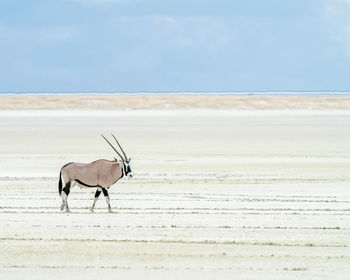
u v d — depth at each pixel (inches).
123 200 2116.1
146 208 1958.7
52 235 1579.7
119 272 1275.8
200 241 1520.7
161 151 3806.6
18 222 1732.3
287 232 1621.6
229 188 2411.4
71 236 1569.9
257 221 1752.0
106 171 1878.7
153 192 2305.6
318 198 2174.0
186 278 1242.6
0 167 3048.7
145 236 1572.3
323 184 2527.1
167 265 1326.3
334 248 1465.3
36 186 2440.9
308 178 2704.2
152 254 1406.3
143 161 3312.0
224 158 3444.9
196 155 3602.4
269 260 1364.4
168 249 1446.9
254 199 2142.0
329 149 3875.5
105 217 1806.1
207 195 2233.0
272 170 2972.4
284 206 2001.7
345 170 2970.0
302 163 3225.9
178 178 2691.9
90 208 1943.9
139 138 4530.0
